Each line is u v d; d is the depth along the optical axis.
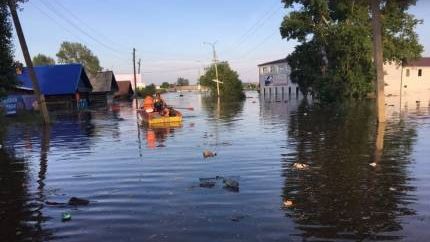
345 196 9.63
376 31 22.22
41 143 20.02
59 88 51.09
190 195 9.97
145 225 8.13
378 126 22.75
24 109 43.12
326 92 47.44
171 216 8.57
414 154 14.39
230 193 10.05
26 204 9.80
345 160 13.60
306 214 8.49
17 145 19.59
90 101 61.69
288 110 38.38
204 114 35.69
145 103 29.22
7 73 31.64
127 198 9.94
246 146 16.89
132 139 20.20
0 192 10.98
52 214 9.02
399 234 7.41
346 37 46.00
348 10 46.84
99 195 10.31
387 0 27.94
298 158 14.12
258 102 57.59
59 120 33.31
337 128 22.45
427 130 20.75
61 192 10.75
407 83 73.12
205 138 19.66
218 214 8.59
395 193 9.78
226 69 90.81
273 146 16.77
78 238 7.65
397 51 50.59
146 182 11.37
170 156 15.09
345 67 48.03
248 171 12.30
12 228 8.29
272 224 7.98
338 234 7.46
